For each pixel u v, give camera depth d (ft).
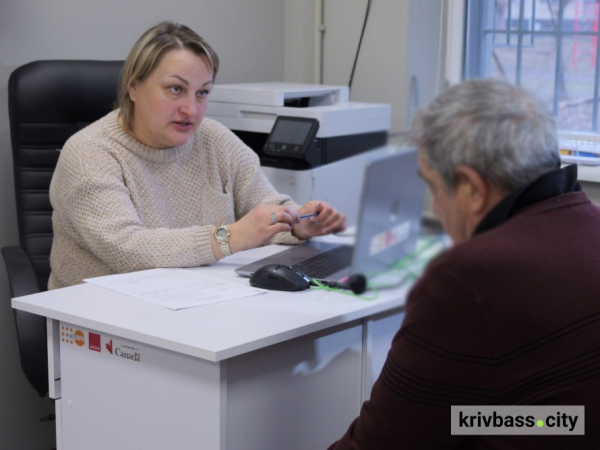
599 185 7.36
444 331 2.89
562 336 2.81
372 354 4.89
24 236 6.56
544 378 2.80
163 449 4.14
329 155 6.89
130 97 5.61
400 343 3.04
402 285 4.16
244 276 4.98
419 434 3.03
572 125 8.38
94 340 4.35
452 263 2.91
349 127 7.02
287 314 4.19
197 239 5.16
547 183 3.01
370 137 7.27
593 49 8.07
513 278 2.84
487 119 2.91
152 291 4.60
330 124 6.78
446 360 2.88
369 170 4.27
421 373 2.93
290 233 5.87
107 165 5.46
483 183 2.96
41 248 6.58
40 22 7.27
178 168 5.96
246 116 7.30
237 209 6.41
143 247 5.13
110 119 5.76
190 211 6.01
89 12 7.63
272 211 5.21
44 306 4.35
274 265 4.76
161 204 5.82
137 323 4.03
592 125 8.21
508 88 3.03
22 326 5.68
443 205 3.13
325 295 4.58
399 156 3.85
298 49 9.65
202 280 4.85
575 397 2.79
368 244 4.45
